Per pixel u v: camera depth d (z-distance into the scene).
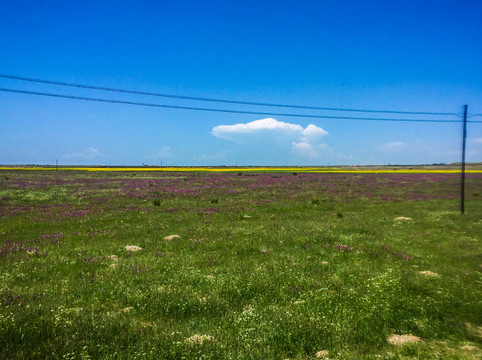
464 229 20.83
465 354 6.18
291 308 8.59
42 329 6.79
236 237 18.45
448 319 8.12
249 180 64.75
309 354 6.35
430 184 57.50
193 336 6.86
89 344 6.39
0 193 39.53
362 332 7.21
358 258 14.33
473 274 11.93
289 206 32.00
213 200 34.69
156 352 6.14
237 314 8.27
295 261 13.73
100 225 22.33
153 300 9.03
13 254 14.41
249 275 11.55
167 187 50.00
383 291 9.78
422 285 10.66
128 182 58.94
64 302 8.87
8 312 7.69
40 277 11.40
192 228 21.09
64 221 23.70
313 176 79.94
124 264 12.90
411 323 7.86
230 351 6.26
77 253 14.77
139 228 21.06
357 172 102.56
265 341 6.68
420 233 19.70
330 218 25.56
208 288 10.18
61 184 53.53
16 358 5.68
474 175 82.69
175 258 14.07
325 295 9.42
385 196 40.59
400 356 6.10
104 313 8.07
